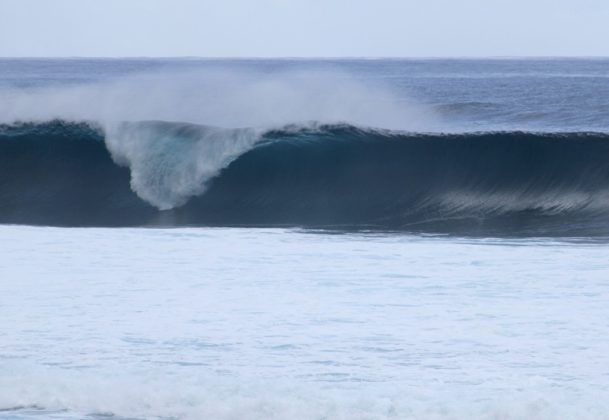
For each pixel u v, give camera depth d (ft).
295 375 131.34
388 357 138.82
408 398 120.16
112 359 138.10
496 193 291.79
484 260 205.16
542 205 287.48
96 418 117.39
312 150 300.20
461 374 131.03
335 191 297.12
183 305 167.43
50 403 121.29
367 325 154.71
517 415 113.09
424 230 255.09
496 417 113.39
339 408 116.57
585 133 292.81
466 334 149.59
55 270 194.70
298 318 159.02
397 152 299.38
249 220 274.77
